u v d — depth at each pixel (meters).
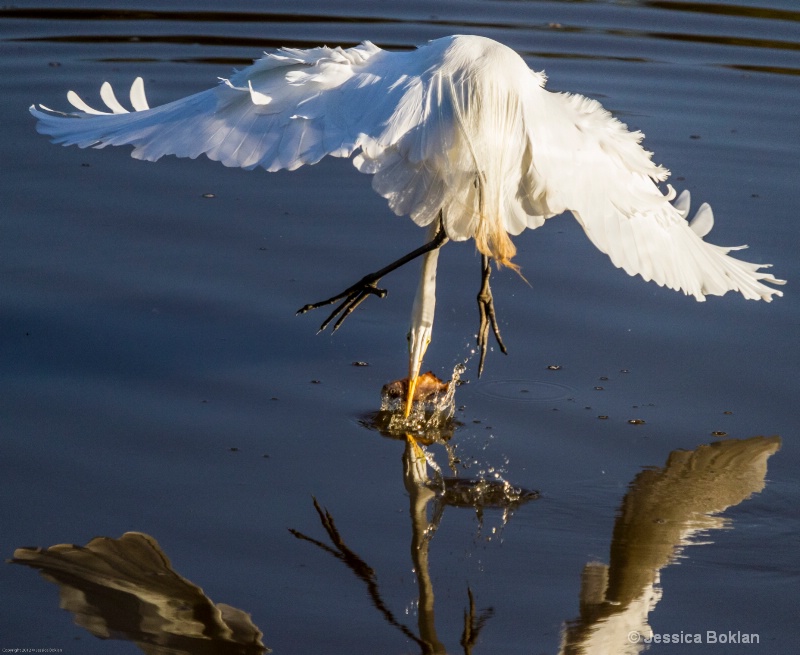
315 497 9.05
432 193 7.76
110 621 7.38
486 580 8.08
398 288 13.00
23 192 14.85
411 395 10.32
